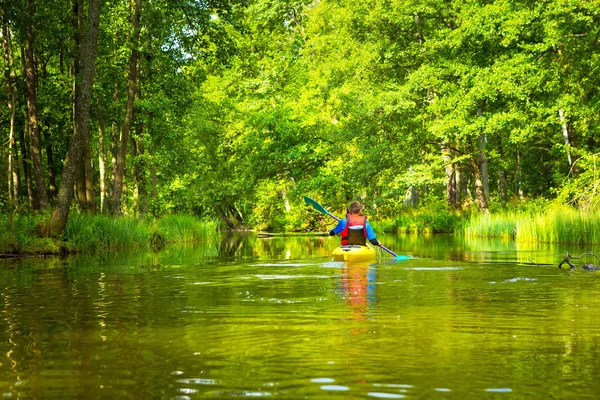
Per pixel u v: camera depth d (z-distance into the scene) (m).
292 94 38.47
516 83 23.66
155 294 6.64
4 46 24.52
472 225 24.55
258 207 42.41
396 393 2.88
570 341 4.02
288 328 4.50
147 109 23.31
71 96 24.91
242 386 3.01
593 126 23.33
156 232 21.11
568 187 21.84
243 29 22.19
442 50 27.86
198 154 35.50
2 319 5.07
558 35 21.50
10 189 26.00
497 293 6.38
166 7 21.94
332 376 3.18
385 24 30.72
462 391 2.92
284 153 34.97
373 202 31.84
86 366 3.44
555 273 8.44
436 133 25.86
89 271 9.79
